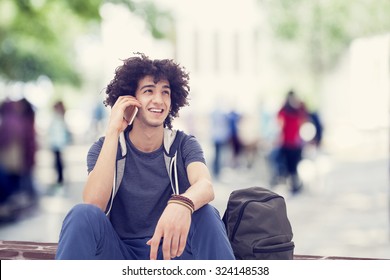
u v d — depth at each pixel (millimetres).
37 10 24812
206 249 4773
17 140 16734
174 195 4703
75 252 4410
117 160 5141
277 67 60281
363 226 14727
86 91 62594
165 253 4613
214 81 79688
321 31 44500
